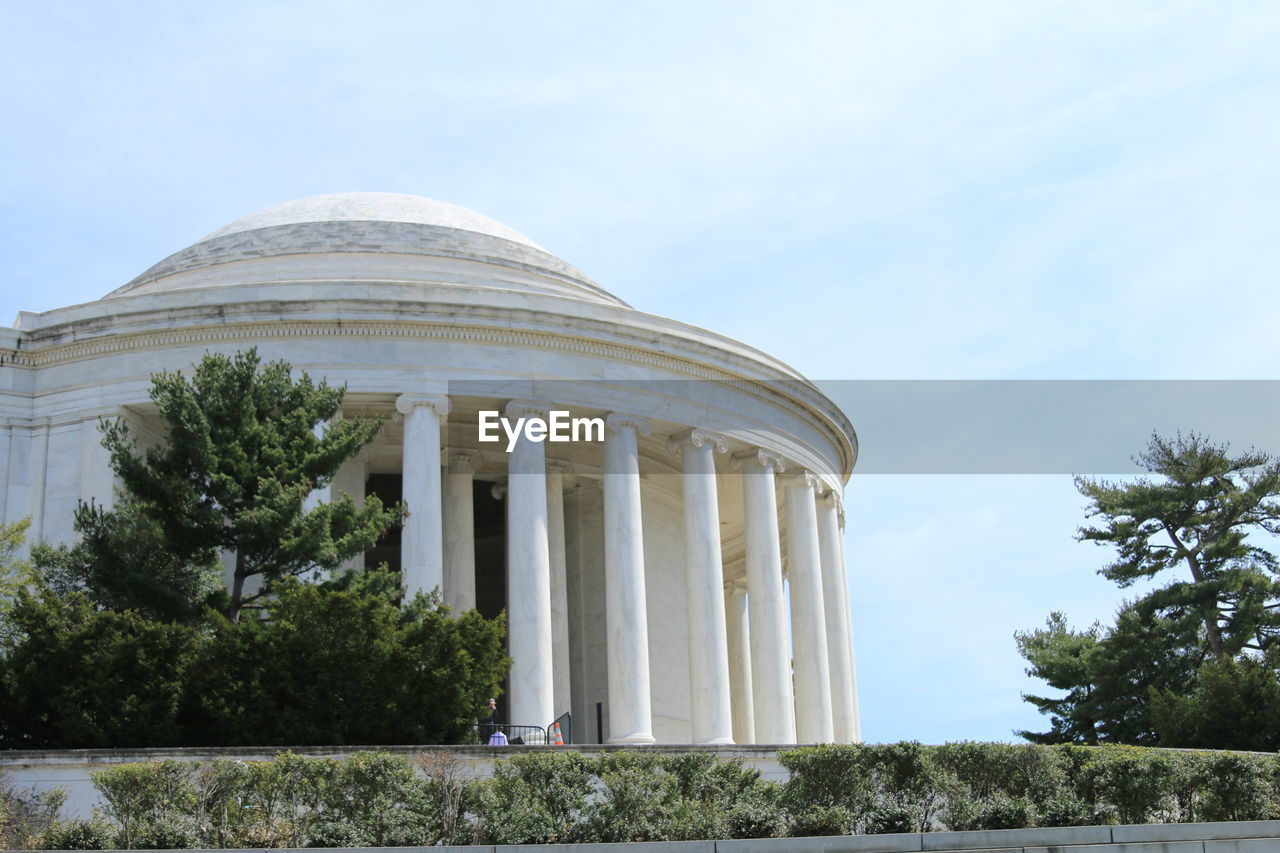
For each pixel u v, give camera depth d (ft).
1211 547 189.47
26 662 99.50
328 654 100.22
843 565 181.57
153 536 107.86
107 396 142.00
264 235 173.58
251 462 111.86
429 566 137.28
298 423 115.24
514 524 142.31
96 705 97.55
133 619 100.99
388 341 142.41
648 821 82.79
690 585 151.84
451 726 103.86
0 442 142.31
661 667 167.94
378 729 101.55
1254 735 154.20
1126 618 189.78
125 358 142.61
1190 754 99.45
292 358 141.08
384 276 164.14
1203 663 180.04
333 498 148.15
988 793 91.76
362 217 180.75
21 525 120.37
